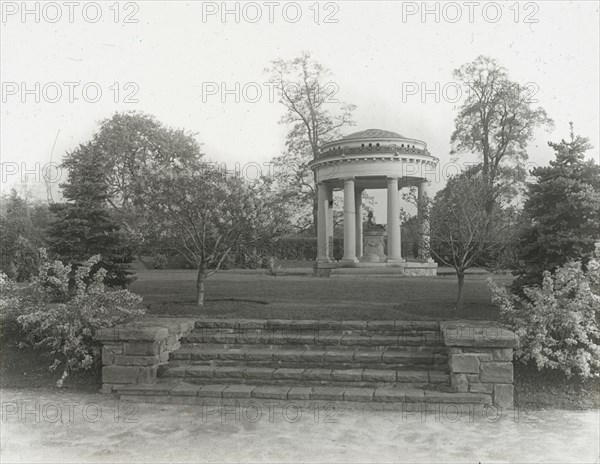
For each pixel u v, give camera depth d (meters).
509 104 30.88
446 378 8.41
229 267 30.70
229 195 12.33
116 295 10.39
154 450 6.39
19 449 6.46
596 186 11.52
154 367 8.92
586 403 8.22
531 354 8.73
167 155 36.28
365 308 11.43
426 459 6.07
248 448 6.43
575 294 9.53
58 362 9.58
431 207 13.23
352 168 25.27
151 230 12.95
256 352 9.35
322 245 26.95
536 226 11.63
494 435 6.89
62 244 14.81
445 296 14.21
